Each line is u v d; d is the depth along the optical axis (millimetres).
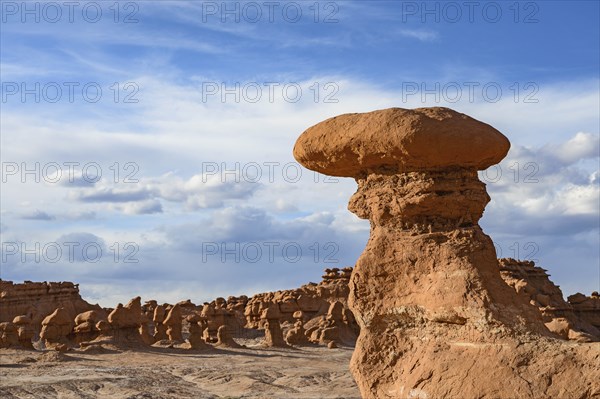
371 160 16203
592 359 13234
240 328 75438
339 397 32250
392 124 15445
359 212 16891
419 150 15312
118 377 39031
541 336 14344
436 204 15695
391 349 15945
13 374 39844
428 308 15359
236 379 39094
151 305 82875
